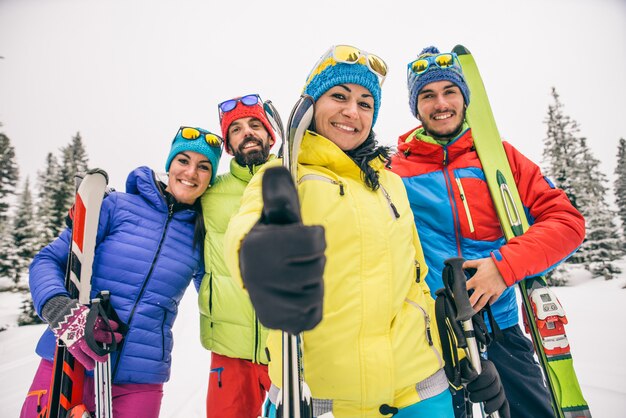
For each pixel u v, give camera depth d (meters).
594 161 19.23
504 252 1.54
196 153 2.23
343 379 1.02
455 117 2.02
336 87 1.30
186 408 3.53
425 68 2.03
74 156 18.55
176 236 2.14
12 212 17.91
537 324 1.79
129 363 1.79
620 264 17.81
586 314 7.71
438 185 1.98
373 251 1.11
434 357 1.20
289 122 1.02
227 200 2.32
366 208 1.15
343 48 1.31
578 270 18.00
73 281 1.74
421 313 1.24
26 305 12.29
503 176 1.96
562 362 1.73
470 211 1.92
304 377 1.03
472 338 1.32
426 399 1.14
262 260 0.44
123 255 1.92
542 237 1.58
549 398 1.83
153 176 2.20
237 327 2.12
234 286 2.14
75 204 1.84
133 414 1.79
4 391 4.54
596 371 3.71
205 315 2.20
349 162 1.22
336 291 1.06
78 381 1.65
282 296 0.43
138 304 1.89
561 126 20.31
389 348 1.07
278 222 0.45
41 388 1.80
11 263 16.12
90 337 1.50
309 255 0.43
